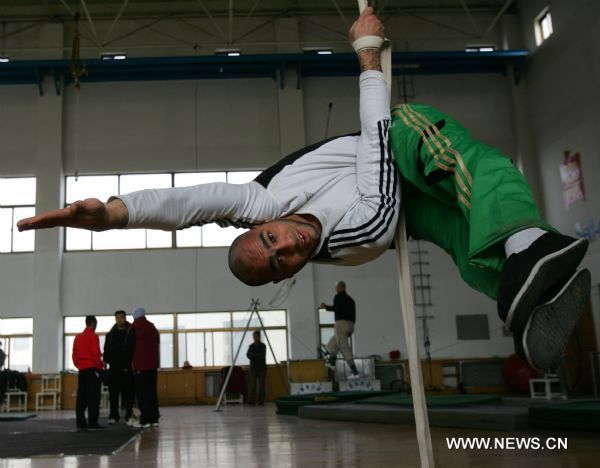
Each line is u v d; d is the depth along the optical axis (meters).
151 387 8.01
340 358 14.32
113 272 16.36
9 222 16.52
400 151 2.13
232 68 17.08
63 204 16.73
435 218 2.28
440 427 6.08
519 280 1.59
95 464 4.35
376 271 16.61
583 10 14.76
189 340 16.30
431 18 18.27
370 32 2.33
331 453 4.48
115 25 17.72
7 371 14.84
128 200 1.91
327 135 17.31
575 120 15.16
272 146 17.20
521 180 1.81
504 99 17.81
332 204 2.17
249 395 14.73
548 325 1.60
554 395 12.70
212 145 17.12
